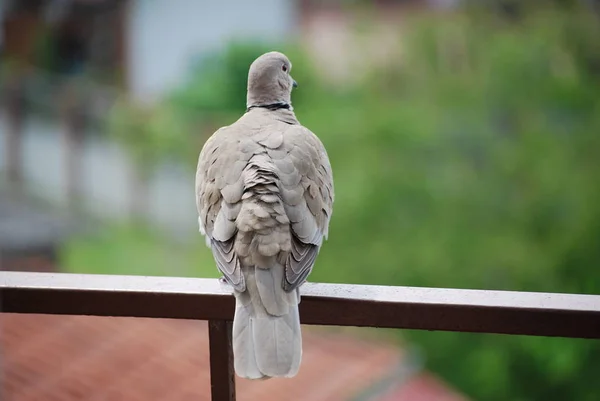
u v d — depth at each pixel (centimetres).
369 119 1402
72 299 381
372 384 888
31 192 2153
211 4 2272
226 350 376
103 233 2019
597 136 1381
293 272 378
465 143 1419
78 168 2139
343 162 1370
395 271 1302
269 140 436
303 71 1719
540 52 1470
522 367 1270
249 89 517
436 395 1152
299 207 408
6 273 397
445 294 366
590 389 1258
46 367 818
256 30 2203
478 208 1340
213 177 427
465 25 1523
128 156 2061
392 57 1556
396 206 1330
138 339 880
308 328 1238
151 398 782
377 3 1956
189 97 2031
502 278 1312
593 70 1548
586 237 1302
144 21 2294
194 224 1978
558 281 1307
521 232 1333
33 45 2333
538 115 1452
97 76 2309
